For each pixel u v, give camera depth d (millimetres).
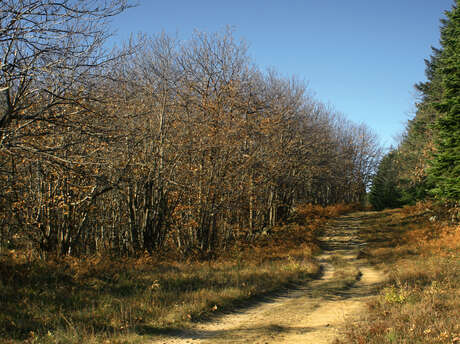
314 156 34844
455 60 24250
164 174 19875
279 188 33062
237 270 16906
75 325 7918
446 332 6711
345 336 7590
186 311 9664
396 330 7223
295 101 31094
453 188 23922
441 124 24422
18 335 7230
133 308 9477
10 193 14734
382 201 66188
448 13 25219
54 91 10570
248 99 23844
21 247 16938
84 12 9055
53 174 14484
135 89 17844
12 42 9086
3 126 9867
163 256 19891
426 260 18922
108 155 15258
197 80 22172
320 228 41219
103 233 22297
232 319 9852
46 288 10570
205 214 22219
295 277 17219
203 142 20672
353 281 16859
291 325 9281
